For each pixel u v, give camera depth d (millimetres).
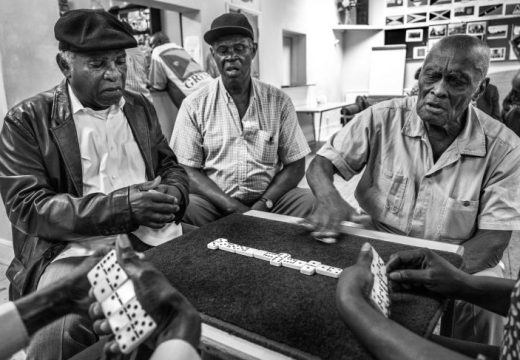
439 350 521
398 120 1377
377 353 553
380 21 7816
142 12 4121
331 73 7805
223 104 1930
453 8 7047
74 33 1104
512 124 2555
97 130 1251
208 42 1876
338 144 1478
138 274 552
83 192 1235
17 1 1877
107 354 534
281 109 2018
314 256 934
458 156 1271
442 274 760
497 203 1226
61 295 583
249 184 1959
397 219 1387
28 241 1224
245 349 643
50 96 1208
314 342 628
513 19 6598
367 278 671
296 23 6152
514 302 547
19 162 1133
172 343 485
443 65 1133
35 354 990
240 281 824
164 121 2586
